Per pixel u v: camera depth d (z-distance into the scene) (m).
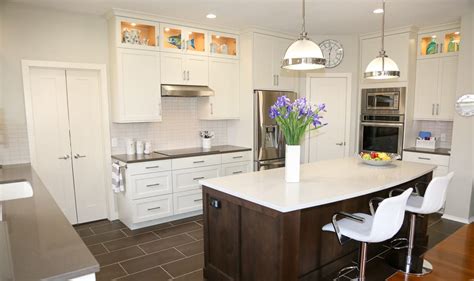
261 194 2.44
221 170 4.76
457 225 4.25
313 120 2.75
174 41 4.52
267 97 5.01
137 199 4.08
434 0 3.63
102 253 3.47
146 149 4.46
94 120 4.37
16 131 3.79
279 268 2.24
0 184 2.93
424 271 3.03
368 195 3.25
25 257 1.35
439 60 4.79
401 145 5.00
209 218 2.90
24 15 3.74
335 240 3.02
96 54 4.20
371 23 4.62
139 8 3.90
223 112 5.02
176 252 3.49
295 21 4.52
